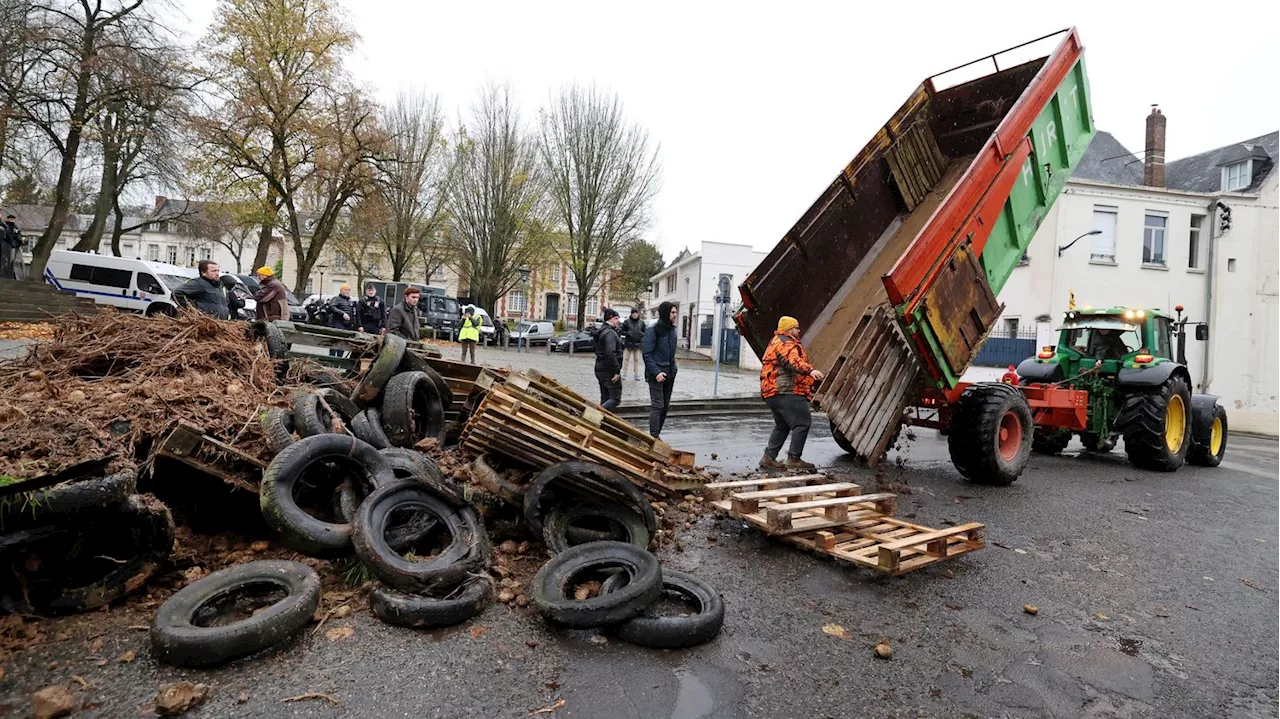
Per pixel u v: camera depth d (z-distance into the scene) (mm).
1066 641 3471
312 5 27703
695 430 10281
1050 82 7152
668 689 2773
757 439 9602
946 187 8227
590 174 35719
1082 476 8109
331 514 3875
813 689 2865
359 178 28812
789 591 3908
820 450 8945
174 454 3564
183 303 7812
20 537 2736
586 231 36219
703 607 3363
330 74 28109
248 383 4785
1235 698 2988
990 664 3174
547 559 3992
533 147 36062
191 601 2891
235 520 3928
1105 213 23609
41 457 3375
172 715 2381
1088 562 4734
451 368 7047
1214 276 23875
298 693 2557
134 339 5035
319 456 3758
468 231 35656
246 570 3107
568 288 57281
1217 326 23969
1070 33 7246
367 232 35406
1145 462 8773
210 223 37156
